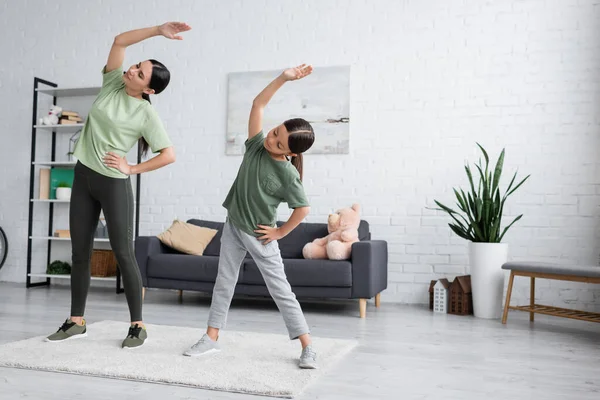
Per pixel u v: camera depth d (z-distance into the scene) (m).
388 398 1.91
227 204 2.43
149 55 5.09
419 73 4.46
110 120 2.49
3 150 5.41
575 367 2.39
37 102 5.33
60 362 2.24
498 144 4.27
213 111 4.91
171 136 5.00
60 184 5.10
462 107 4.36
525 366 2.40
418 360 2.47
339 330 3.20
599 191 4.04
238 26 4.88
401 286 4.41
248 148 2.36
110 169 2.53
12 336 2.80
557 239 4.11
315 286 3.74
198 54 4.97
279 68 4.77
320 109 4.63
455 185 4.34
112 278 4.76
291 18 4.76
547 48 4.19
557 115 4.15
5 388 1.94
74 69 5.28
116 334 2.84
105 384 2.02
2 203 5.38
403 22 4.51
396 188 4.46
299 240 4.32
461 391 2.01
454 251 4.32
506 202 4.22
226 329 3.16
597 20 4.09
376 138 4.53
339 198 4.58
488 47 4.32
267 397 1.91
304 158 4.67
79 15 5.29
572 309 3.87
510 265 3.51
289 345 2.69
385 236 4.47
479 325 3.43
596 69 4.08
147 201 5.02
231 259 2.44
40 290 4.73
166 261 4.07
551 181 4.14
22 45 5.42
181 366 2.23
